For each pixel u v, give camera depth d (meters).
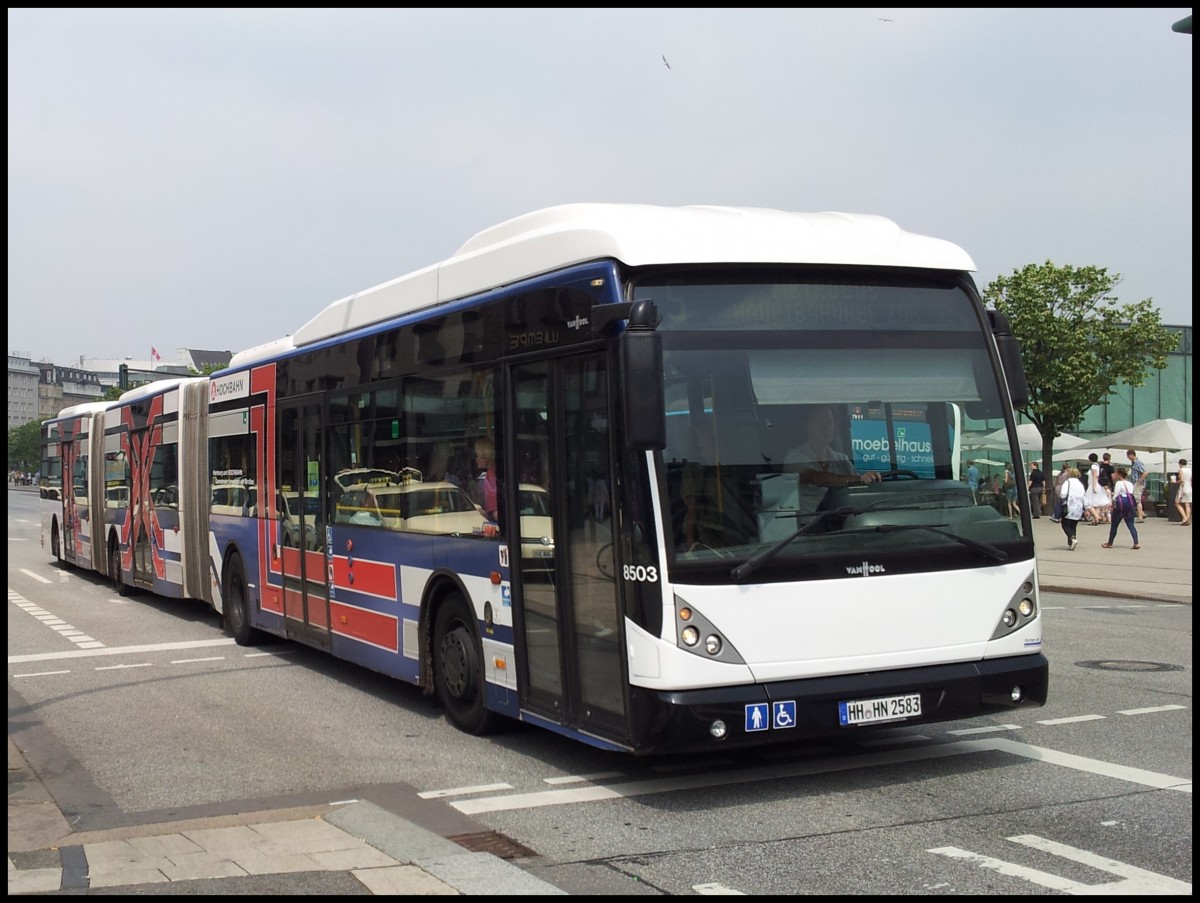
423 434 9.30
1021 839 6.05
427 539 9.23
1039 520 37.47
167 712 10.10
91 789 7.65
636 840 6.19
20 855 6.07
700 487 6.68
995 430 7.45
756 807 6.75
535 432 7.71
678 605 6.54
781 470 6.84
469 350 8.58
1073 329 36.94
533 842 6.19
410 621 9.57
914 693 6.95
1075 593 19.41
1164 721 8.88
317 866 5.74
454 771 7.82
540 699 7.73
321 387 11.46
